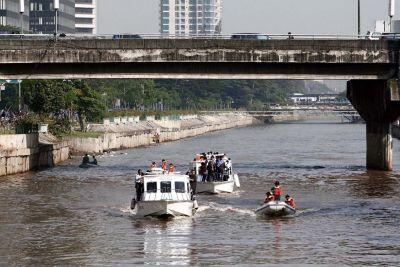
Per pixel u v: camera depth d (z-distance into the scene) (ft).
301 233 354.74
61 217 397.60
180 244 331.36
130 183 543.39
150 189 400.88
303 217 397.60
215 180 491.72
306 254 312.91
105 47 568.82
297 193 491.31
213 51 574.97
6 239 342.03
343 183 545.44
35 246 328.29
